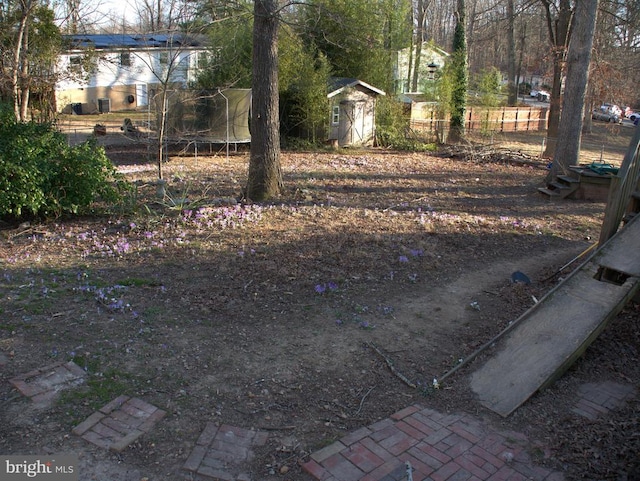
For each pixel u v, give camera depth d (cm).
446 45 5000
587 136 3038
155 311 538
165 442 350
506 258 764
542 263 747
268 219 895
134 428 360
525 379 429
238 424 373
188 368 438
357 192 1198
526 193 1278
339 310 561
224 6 1129
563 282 536
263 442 355
